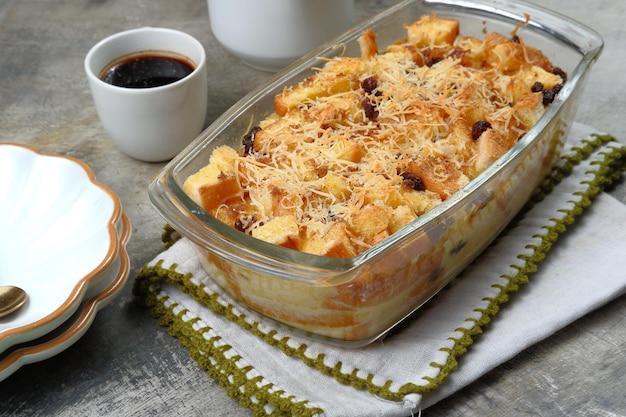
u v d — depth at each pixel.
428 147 0.78
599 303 0.77
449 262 0.77
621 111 0.90
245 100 0.81
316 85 0.82
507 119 0.80
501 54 0.85
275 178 0.76
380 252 0.72
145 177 0.87
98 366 0.77
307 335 0.76
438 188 0.77
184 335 0.78
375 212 0.74
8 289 0.76
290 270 0.72
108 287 0.76
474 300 0.78
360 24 0.87
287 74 0.83
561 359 0.76
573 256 0.80
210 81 0.94
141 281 0.79
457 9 0.89
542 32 0.87
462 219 0.76
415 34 0.87
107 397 0.75
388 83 0.82
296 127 0.80
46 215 0.81
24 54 0.97
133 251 0.83
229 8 0.90
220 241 0.73
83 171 0.81
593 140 0.86
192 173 0.78
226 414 0.74
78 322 0.75
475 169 0.78
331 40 0.85
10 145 0.83
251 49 0.92
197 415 0.74
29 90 0.94
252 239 0.72
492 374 0.76
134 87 0.86
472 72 0.83
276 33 0.90
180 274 0.79
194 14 1.01
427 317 0.78
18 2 1.02
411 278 0.75
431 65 0.86
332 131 0.79
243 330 0.78
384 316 0.75
